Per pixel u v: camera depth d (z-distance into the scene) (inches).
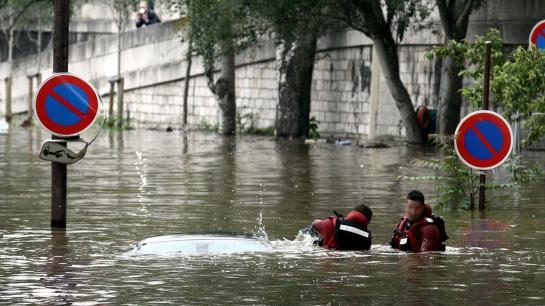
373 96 2183.8
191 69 2965.1
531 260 840.3
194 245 861.8
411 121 2245.3
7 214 1093.8
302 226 1034.7
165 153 1951.3
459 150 1075.3
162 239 880.3
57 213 1001.5
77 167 1637.6
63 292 712.4
